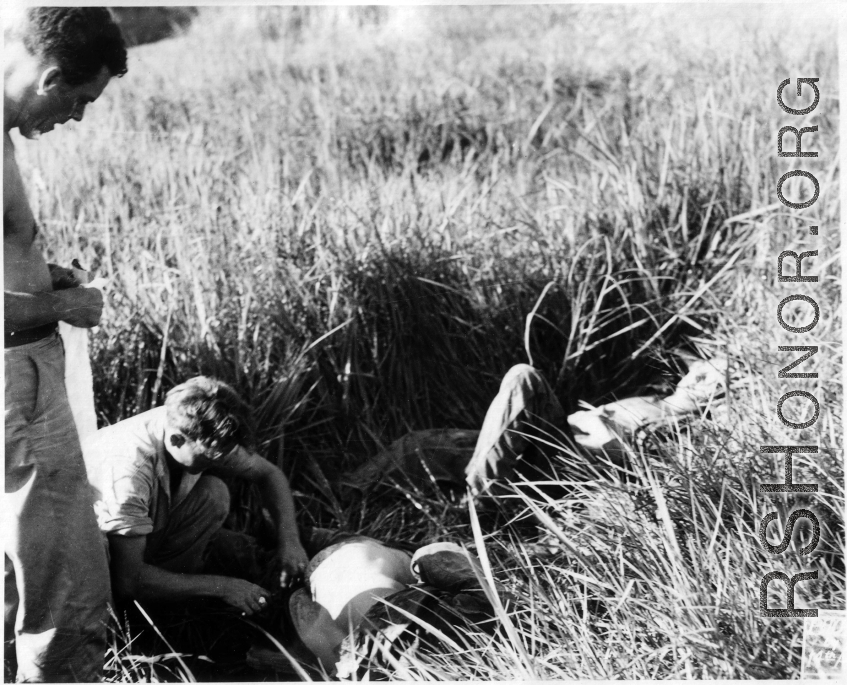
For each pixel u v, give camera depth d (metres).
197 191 3.94
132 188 4.09
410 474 3.24
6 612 2.50
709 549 2.40
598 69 4.93
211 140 4.52
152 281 3.57
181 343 3.38
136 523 2.59
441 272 3.68
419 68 5.04
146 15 5.07
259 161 4.33
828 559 2.57
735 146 3.91
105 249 3.69
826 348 3.10
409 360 3.57
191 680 2.44
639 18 4.86
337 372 3.45
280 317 3.48
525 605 2.50
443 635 2.33
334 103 4.72
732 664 2.24
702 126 4.01
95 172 4.17
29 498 2.35
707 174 3.89
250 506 3.13
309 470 3.35
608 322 3.50
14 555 2.36
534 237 3.79
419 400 3.58
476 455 3.04
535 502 2.89
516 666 2.32
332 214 3.82
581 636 2.35
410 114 4.73
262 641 2.73
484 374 3.58
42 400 2.37
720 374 3.13
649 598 2.38
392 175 4.20
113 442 2.65
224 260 3.59
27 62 2.35
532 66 4.99
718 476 2.67
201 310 3.39
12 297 2.29
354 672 2.38
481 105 4.85
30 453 2.35
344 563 2.66
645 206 3.80
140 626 2.74
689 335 3.60
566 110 4.75
